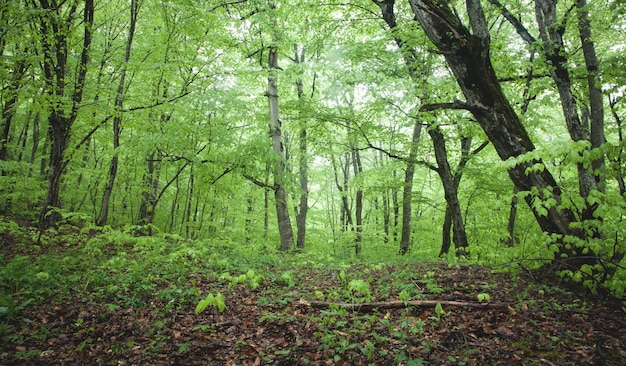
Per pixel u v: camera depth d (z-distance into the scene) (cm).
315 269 807
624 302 425
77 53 1130
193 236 1769
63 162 1031
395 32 964
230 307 508
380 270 768
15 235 959
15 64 755
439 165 1128
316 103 1223
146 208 1506
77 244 949
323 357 358
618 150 386
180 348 372
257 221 1880
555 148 404
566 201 420
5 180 1127
